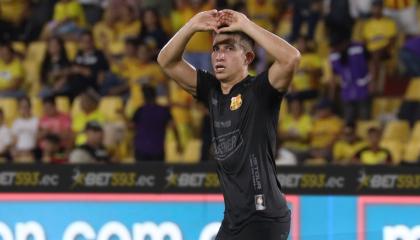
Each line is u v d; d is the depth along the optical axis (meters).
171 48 20.27
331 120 40.59
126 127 39.72
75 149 36.56
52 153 38.69
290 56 18.83
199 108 42.25
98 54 46.44
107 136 39.47
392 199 26.19
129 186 26.92
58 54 47.72
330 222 26.41
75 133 40.56
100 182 27.03
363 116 43.22
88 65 46.09
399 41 46.31
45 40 49.44
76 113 42.62
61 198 27.09
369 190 26.28
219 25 19.56
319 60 44.34
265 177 19.25
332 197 26.41
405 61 44.19
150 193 26.84
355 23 46.19
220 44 19.62
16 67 47.25
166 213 26.77
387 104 43.62
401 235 26.14
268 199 19.27
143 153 37.91
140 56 45.50
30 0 52.47
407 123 41.44
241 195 19.36
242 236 19.44
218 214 26.53
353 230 26.33
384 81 44.44
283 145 40.00
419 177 26.11
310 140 40.44
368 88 43.38
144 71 45.28
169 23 49.69
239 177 19.38
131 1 49.62
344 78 43.53
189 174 26.72
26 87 47.62
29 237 27.17
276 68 19.00
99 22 49.53
